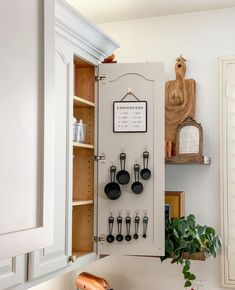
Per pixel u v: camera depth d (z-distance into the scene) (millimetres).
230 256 2674
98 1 2641
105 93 2379
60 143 1982
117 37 2992
